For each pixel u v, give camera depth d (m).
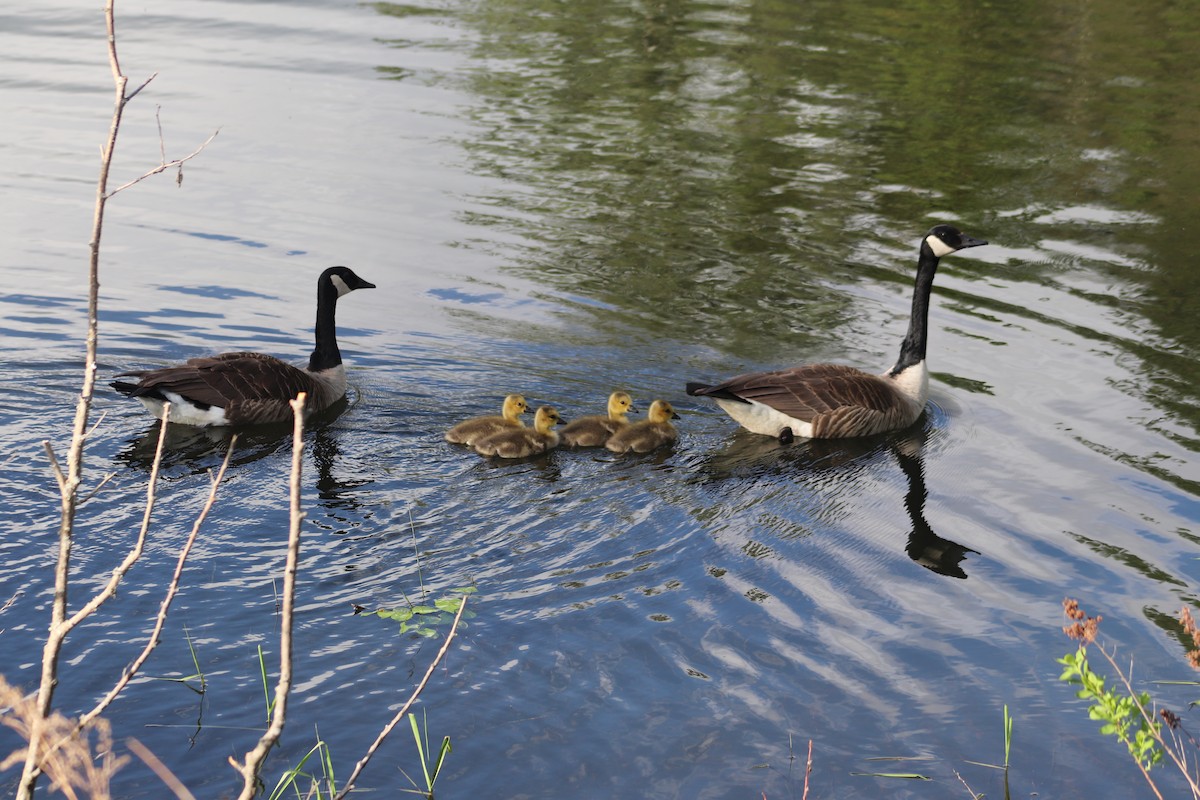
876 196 19.09
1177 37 29.02
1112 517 10.38
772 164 20.33
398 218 17.66
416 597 8.70
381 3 30.48
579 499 10.49
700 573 9.22
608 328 14.52
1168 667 8.20
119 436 11.38
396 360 13.60
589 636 8.25
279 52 25.58
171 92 22.62
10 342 13.48
